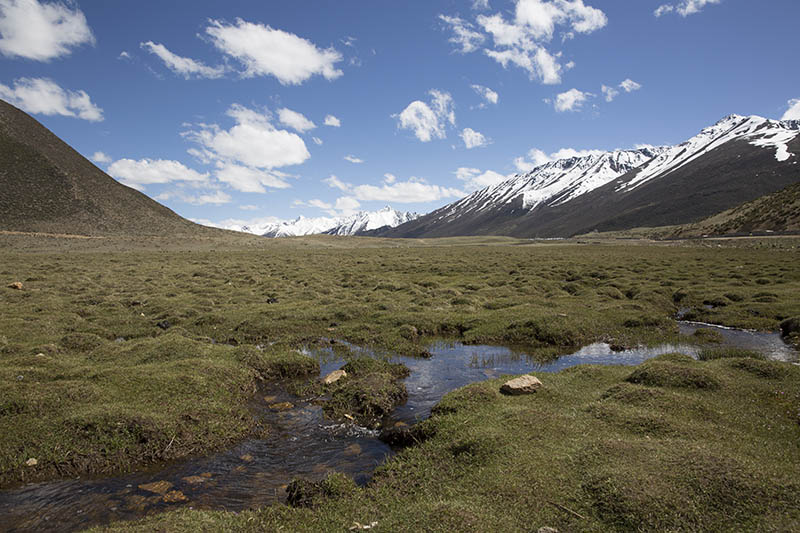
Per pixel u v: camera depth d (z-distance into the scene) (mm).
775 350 19406
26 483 9430
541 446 9789
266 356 18203
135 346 17906
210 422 12156
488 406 12461
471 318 25469
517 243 150250
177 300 30453
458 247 116562
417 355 20016
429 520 7320
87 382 13516
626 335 22594
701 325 25250
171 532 7117
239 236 135000
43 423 11039
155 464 10320
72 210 119438
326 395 14969
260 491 9266
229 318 25344
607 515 7352
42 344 18359
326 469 10219
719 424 10750
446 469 9406
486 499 8102
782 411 11570
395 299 32188
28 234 94312
